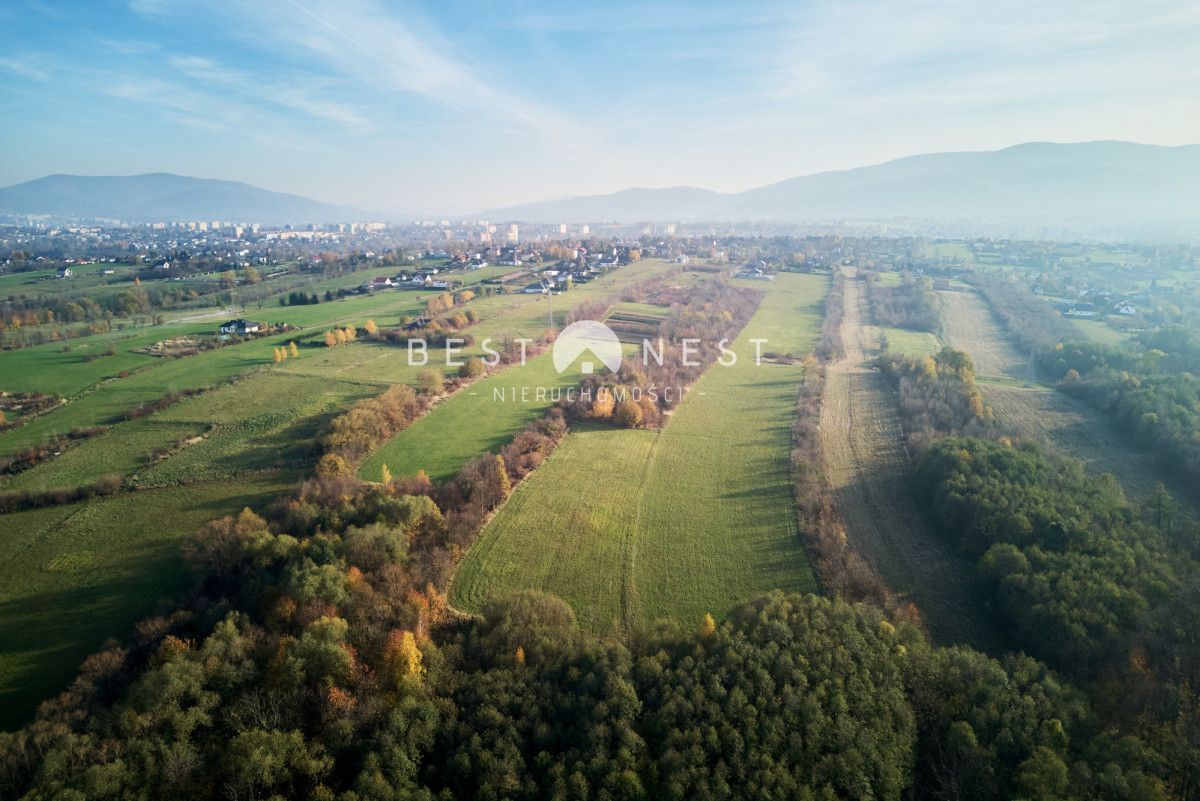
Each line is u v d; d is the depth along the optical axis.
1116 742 42.62
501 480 79.25
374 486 75.94
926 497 81.69
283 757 40.69
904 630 54.34
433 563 62.97
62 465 82.31
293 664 46.34
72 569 62.41
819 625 52.72
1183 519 72.25
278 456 85.56
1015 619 58.31
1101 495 72.81
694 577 66.06
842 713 44.56
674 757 41.53
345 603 53.88
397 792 39.62
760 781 40.22
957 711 46.47
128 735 41.47
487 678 48.09
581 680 47.69
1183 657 48.78
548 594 60.94
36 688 49.00
